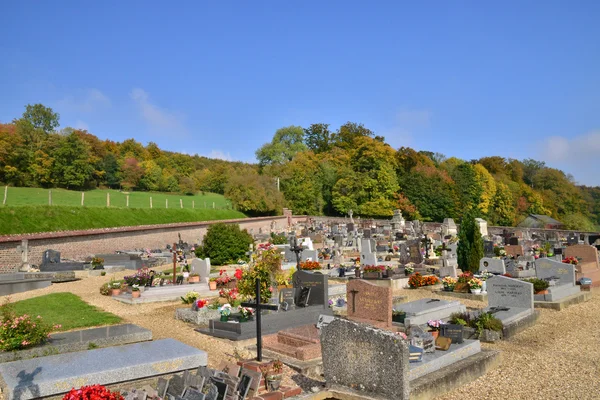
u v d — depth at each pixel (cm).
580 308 1795
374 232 5619
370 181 7881
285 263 2892
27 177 5975
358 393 824
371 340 808
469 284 2041
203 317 1464
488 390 926
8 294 2111
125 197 6481
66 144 6438
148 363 850
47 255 2744
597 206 13100
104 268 2745
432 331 1183
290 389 876
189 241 4738
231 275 2489
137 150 9288
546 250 3697
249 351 1168
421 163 9044
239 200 7000
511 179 11219
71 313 1585
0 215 3203
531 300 1591
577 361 1112
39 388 733
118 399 688
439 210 7881
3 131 5847
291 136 10600
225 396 779
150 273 2148
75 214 3822
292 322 1416
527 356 1163
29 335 1051
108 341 1146
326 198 8594
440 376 910
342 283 2334
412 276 2291
